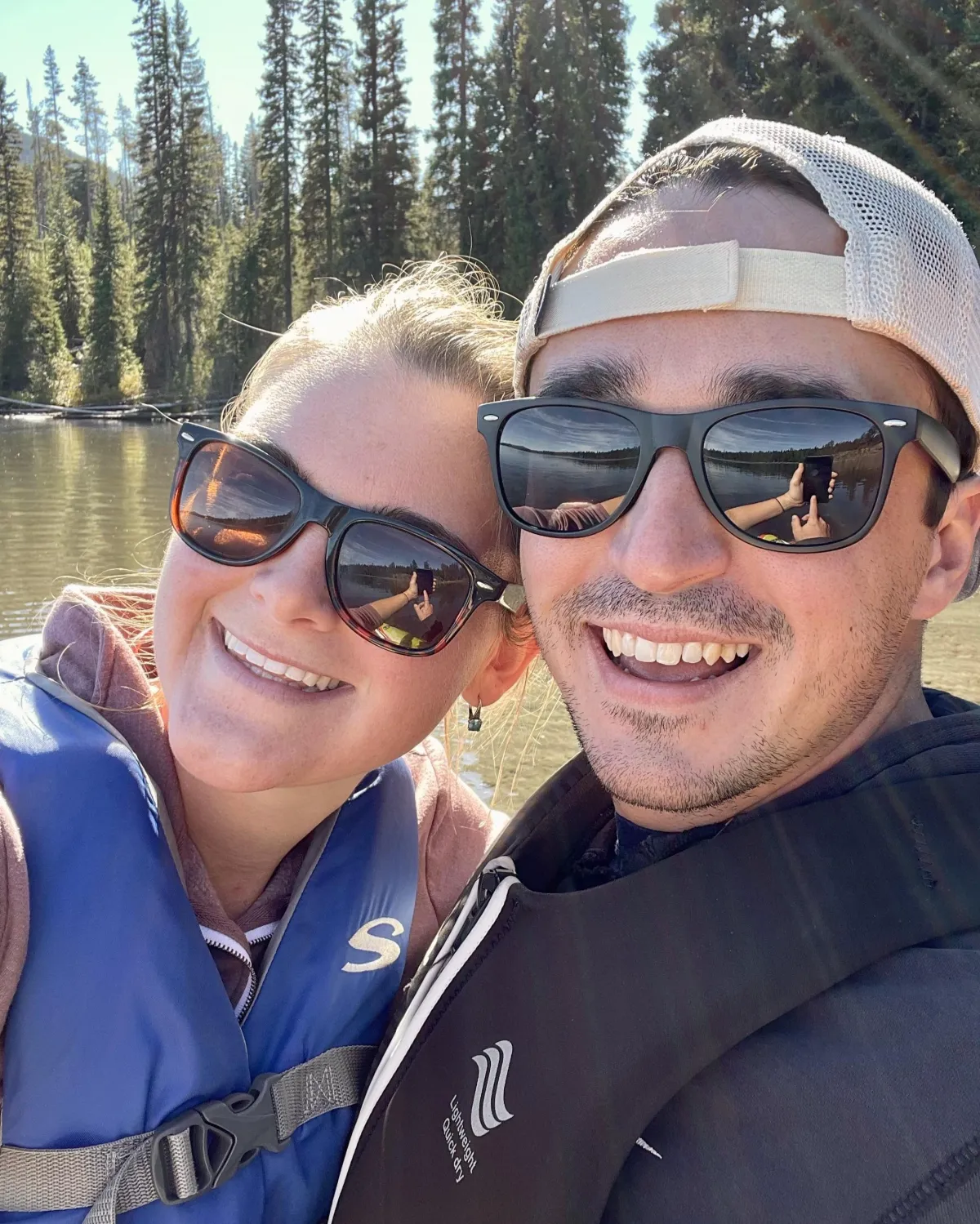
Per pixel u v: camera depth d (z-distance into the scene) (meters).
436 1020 0.34
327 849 0.40
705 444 0.30
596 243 0.34
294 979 0.38
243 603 0.37
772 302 0.30
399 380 0.38
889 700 0.32
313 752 0.37
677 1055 0.27
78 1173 0.32
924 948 0.26
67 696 0.38
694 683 0.31
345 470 0.37
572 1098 0.29
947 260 0.30
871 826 0.28
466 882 0.48
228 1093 0.34
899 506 0.30
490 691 0.46
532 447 0.34
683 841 0.33
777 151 0.31
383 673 0.37
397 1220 0.33
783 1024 0.26
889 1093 0.24
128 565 2.15
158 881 0.35
